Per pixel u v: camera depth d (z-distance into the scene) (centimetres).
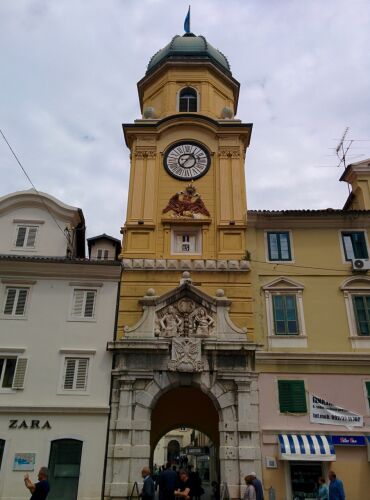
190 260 2602
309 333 2430
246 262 2586
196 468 5016
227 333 2389
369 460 2150
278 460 2155
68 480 2120
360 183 2906
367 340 2409
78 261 2506
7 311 2439
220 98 3306
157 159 2925
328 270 2583
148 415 2225
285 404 2266
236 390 2283
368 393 2292
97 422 2212
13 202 2767
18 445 2155
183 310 2431
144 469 1717
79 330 2409
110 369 2322
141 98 3491
